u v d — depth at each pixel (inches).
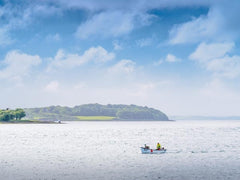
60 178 1517.0
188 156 2380.7
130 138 4670.3
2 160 2118.6
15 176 1557.6
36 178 1513.3
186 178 1525.6
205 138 4598.9
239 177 1542.8
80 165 1903.3
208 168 1798.7
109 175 1589.6
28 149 2901.1
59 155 2416.3
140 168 1802.4
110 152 2652.6
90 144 3503.9
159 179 1501.0
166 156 2378.2
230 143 3592.5
